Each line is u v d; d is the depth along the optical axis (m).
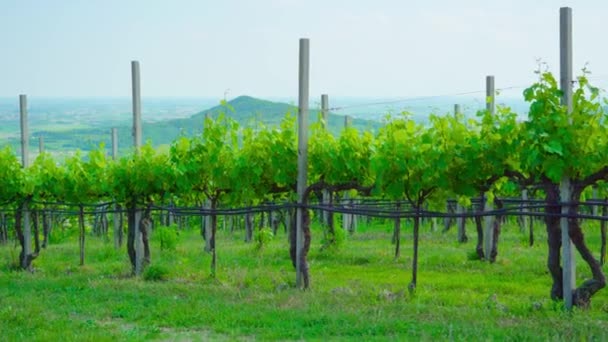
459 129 16.55
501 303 15.87
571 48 14.88
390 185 17.52
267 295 16.91
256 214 37.09
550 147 14.54
